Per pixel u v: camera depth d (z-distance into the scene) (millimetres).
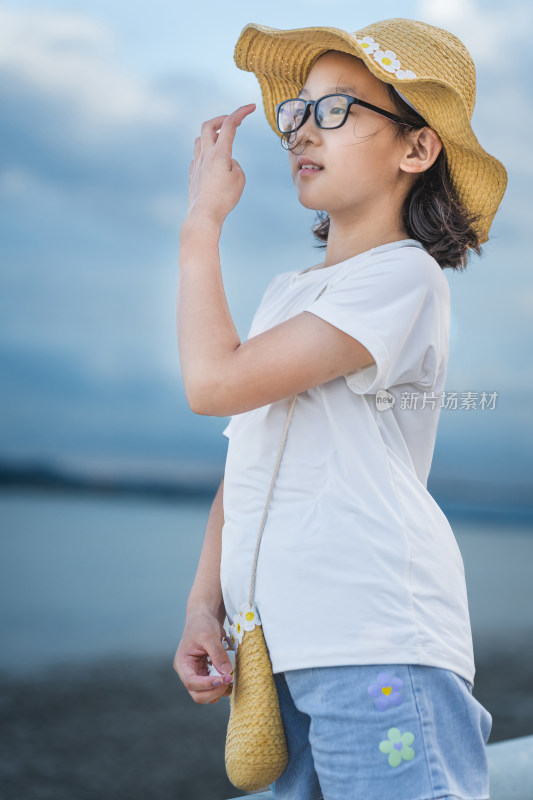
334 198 1313
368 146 1294
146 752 4523
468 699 1135
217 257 1248
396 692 1075
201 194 1282
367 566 1111
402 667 1087
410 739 1064
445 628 1137
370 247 1340
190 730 4938
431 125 1312
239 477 1247
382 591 1104
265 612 1142
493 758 1463
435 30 1398
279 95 1600
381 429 1201
